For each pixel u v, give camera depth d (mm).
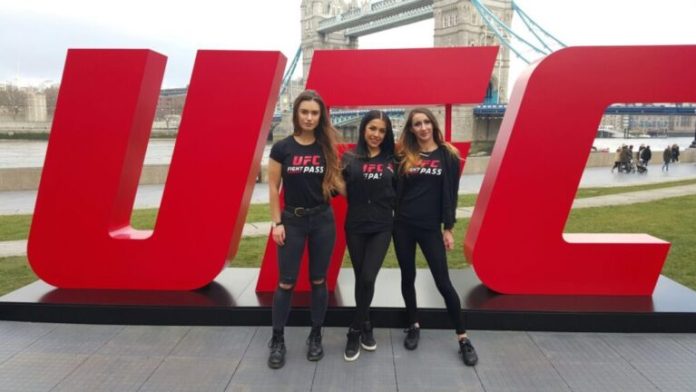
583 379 2662
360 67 3453
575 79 3244
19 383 2631
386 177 2723
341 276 3977
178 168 3469
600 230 6863
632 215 7973
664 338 3123
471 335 3174
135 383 2631
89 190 3502
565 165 3336
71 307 3354
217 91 3391
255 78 3371
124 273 3596
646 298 3432
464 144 3533
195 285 3584
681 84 3199
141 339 3139
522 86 3391
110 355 2934
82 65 3381
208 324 3338
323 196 2729
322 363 2836
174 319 3340
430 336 3174
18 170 12047
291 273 2756
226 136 3424
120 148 3445
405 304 3047
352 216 2791
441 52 3414
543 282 3484
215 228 3510
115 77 3377
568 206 3387
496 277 3469
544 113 3283
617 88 3236
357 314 2834
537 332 3213
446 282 2834
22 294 3521
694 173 16281
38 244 3568
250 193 3711
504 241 3434
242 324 3326
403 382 2637
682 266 4902
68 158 3473
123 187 3570
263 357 2910
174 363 2840
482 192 3672
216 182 3473
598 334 3184
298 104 2674
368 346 2975
